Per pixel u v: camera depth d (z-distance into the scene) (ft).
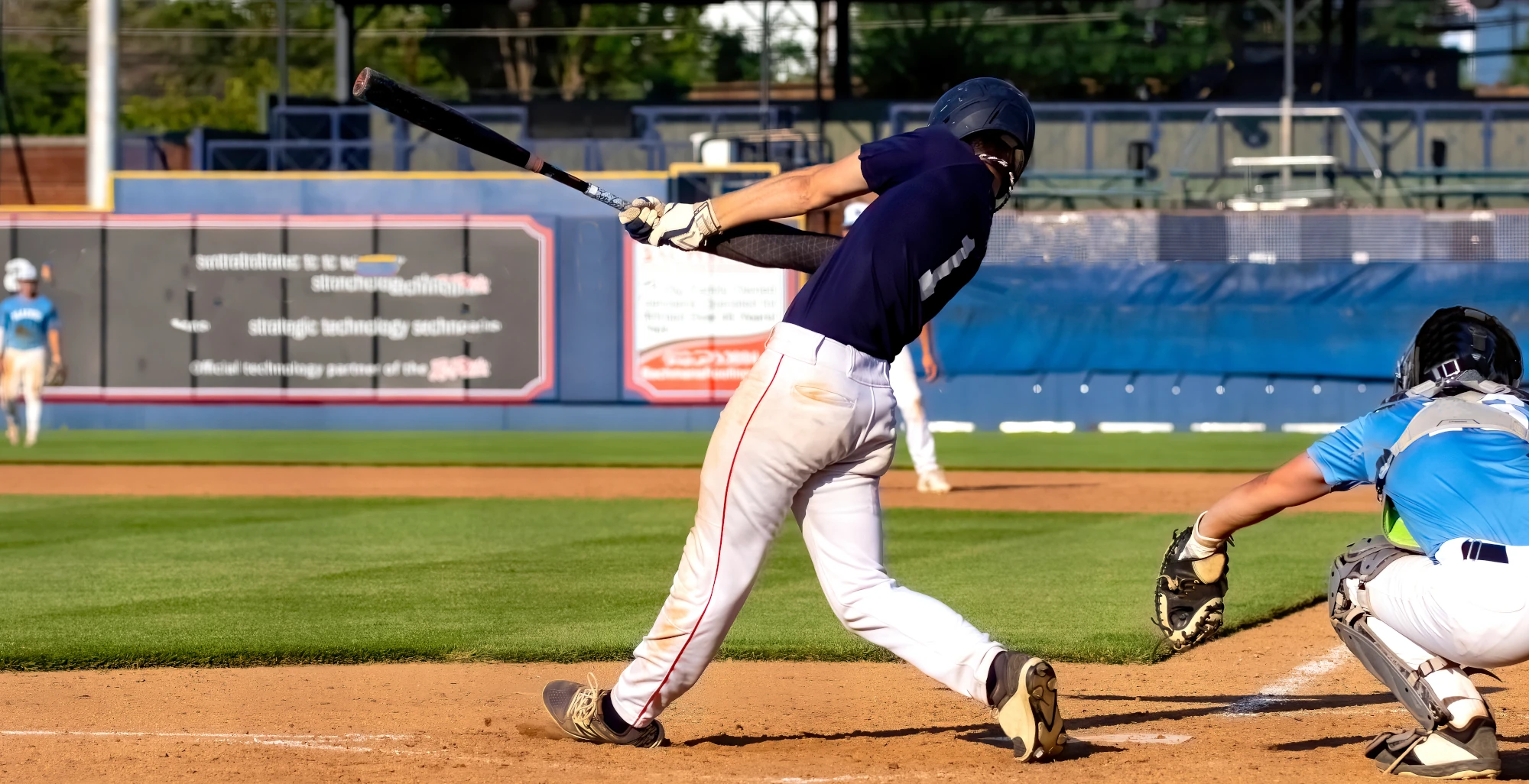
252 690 61.72
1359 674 65.05
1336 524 122.42
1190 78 346.33
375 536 113.39
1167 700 59.57
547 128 292.40
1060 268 235.40
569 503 138.00
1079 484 155.53
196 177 238.68
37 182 370.94
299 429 238.27
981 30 422.00
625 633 73.31
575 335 234.79
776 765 48.14
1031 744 46.29
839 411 45.01
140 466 178.60
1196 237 242.99
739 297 231.91
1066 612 78.79
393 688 62.08
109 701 59.62
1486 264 222.89
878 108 303.27
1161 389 233.35
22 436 225.76
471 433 234.79
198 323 238.48
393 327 236.63
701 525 47.42
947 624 46.73
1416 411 45.01
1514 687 61.93
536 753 49.96
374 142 272.72
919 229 44.98
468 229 235.20
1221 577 49.96
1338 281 227.81
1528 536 42.57
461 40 426.10
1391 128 298.76
